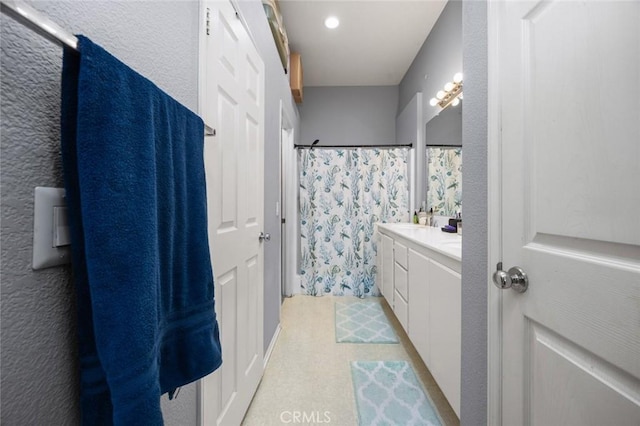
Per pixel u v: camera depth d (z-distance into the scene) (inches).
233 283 47.2
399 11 94.9
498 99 31.9
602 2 20.8
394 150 121.3
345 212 122.0
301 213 122.8
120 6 23.5
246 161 53.5
